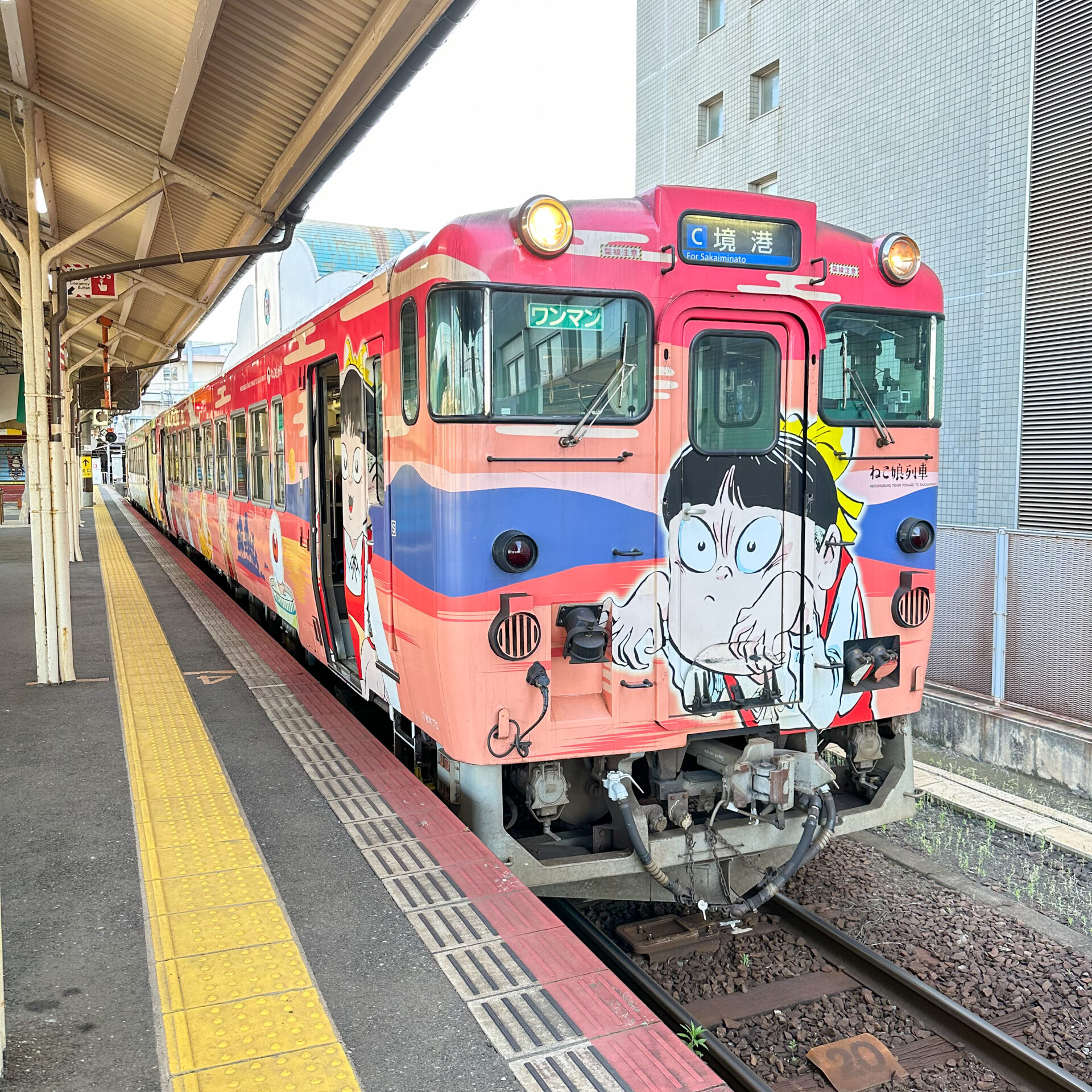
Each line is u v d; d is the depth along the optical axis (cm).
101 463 5272
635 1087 253
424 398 407
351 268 1753
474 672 389
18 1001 295
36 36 630
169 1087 253
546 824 429
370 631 527
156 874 383
